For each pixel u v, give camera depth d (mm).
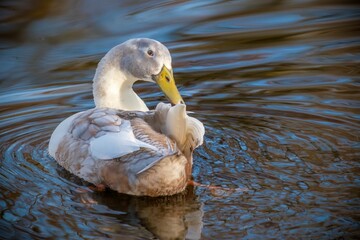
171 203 9352
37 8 19469
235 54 16094
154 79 11875
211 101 13492
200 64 15555
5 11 19203
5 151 11367
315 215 8750
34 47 17172
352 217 8672
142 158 9211
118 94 12156
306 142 11188
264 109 12938
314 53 15883
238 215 8859
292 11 19000
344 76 14469
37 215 9070
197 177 10023
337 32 17141
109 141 9523
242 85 14273
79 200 9531
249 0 20062
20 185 10000
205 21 18484
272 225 8555
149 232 8625
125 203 9414
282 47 16375
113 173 9508
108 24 18375
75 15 19031
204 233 8438
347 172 9969
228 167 10328
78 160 10086
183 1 20125
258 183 9750
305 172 10031
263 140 11359
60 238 8453
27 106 13734
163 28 17984
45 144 11680
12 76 15562
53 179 10195
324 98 13352
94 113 10250
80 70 15766
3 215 9070
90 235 8523
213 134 11703
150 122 10062
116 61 12023
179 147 9664
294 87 14023
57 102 13914
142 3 19906
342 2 19500
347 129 11742
